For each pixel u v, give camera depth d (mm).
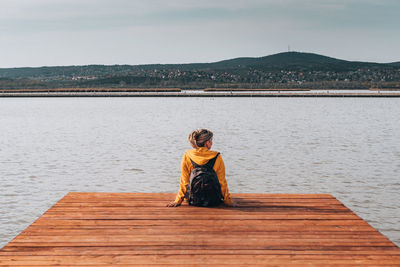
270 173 15523
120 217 5219
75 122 46344
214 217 5246
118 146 23656
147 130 35344
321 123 43094
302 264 3844
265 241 4422
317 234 4645
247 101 124875
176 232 4684
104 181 14273
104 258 3955
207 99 144625
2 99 154875
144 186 13508
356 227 4891
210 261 3904
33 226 4848
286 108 82375
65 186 13516
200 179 5535
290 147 23000
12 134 32250
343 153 20625
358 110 73750
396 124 41719
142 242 4375
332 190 12945
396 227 9617
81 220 5086
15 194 12461
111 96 161125
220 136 29500
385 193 12531
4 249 4156
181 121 47438
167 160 18422
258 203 5934
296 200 6129
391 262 3893
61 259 3926
